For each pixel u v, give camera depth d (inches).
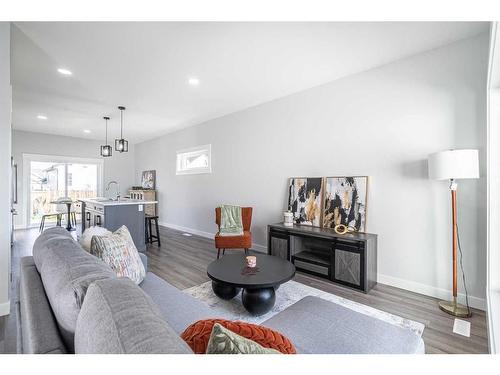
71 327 34.2
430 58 102.2
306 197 142.3
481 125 91.4
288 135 154.1
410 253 107.7
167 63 113.7
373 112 118.2
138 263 73.9
